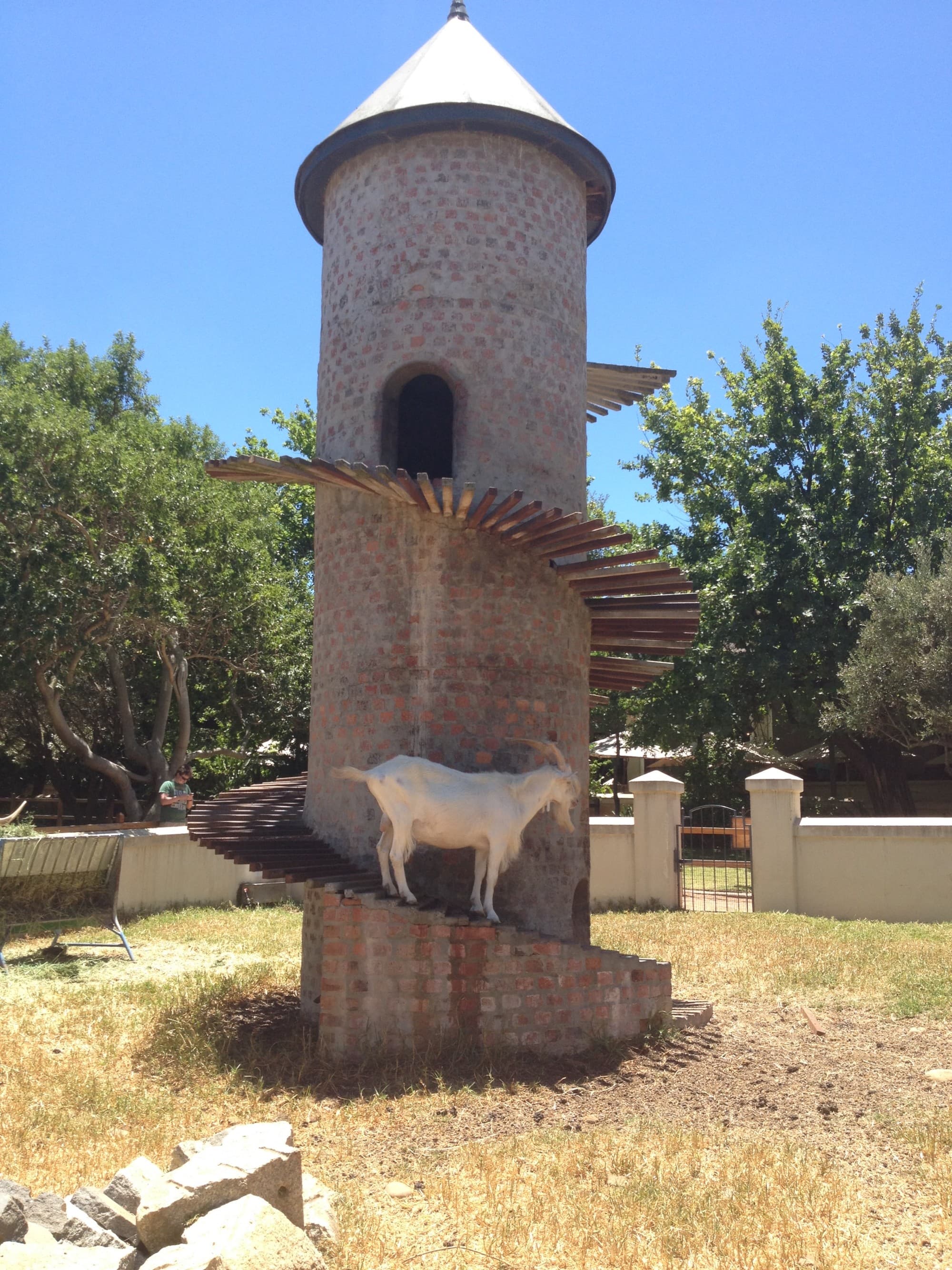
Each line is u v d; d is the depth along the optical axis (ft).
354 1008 27.35
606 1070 26.40
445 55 36.17
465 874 30.25
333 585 33.68
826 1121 22.68
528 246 34.55
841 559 88.84
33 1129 22.39
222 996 34.14
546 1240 16.87
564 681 32.78
